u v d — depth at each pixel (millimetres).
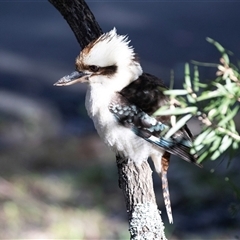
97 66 7324
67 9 7262
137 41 21859
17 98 17719
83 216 11828
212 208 11914
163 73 19500
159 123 7414
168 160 7836
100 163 13766
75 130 15914
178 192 12422
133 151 7457
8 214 11734
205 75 18391
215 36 22031
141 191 7039
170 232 11297
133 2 24656
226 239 11039
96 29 7336
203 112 4219
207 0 24594
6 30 22719
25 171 13523
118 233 11312
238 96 4098
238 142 4258
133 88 7527
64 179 13172
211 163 12898
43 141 15195
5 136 15406
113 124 7496
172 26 22859
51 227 11414
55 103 17734
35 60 20672
